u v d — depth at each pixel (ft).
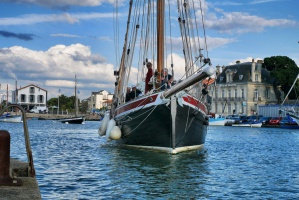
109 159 64.64
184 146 69.87
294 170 56.75
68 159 66.28
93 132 174.40
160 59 72.74
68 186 41.96
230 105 356.18
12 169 21.52
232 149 92.22
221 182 45.39
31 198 16.12
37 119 404.57
